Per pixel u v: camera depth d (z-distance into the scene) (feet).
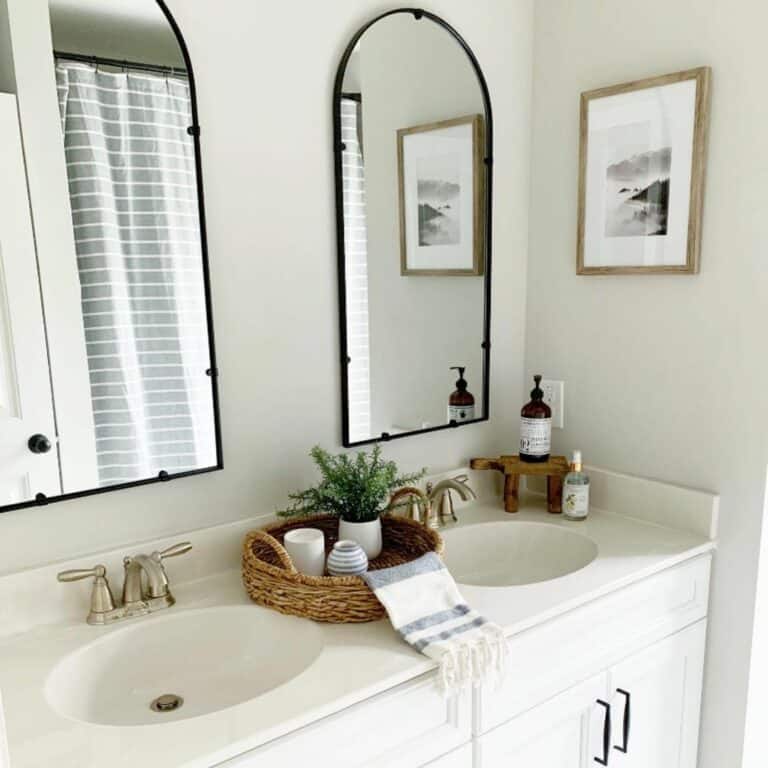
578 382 6.40
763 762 6.05
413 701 3.83
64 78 4.09
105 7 4.17
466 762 4.15
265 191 4.92
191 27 4.48
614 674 4.97
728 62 5.08
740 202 5.13
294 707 3.45
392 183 5.55
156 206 4.45
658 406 5.83
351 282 5.41
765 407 5.18
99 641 4.11
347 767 3.60
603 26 5.79
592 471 6.31
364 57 5.25
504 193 6.35
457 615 4.17
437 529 5.82
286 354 5.18
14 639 4.13
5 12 3.89
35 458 4.21
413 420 5.97
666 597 5.26
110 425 4.44
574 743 4.82
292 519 5.18
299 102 5.00
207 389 4.78
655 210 5.57
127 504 4.61
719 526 5.55
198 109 4.56
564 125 6.17
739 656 5.58
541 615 4.38
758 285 5.11
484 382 6.44
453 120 5.84
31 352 4.14
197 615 4.40
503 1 6.06
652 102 5.47
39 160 4.06
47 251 4.13
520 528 5.99
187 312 4.64
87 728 3.32
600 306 6.13
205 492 4.92
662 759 5.60
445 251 5.95
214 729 3.30
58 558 4.39
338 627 4.20
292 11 4.88
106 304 4.35
